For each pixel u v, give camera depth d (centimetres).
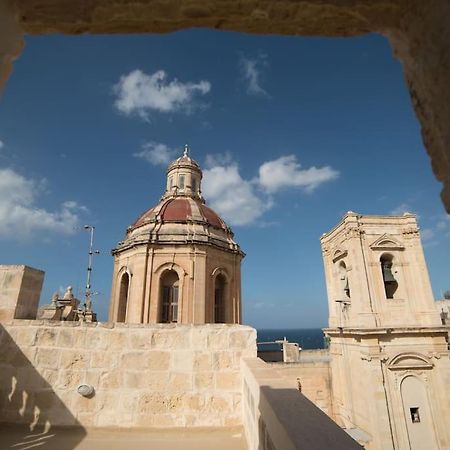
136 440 554
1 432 563
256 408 414
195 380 632
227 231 2673
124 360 636
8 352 628
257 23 229
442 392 2225
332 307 2903
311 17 223
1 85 209
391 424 2122
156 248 2300
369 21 222
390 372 2248
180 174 3022
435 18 177
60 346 637
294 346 3525
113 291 2453
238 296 2492
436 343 2320
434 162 199
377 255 2580
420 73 202
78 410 604
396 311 2433
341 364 2655
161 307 2241
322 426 252
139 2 205
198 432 586
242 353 656
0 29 192
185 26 229
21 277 681
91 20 216
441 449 2103
